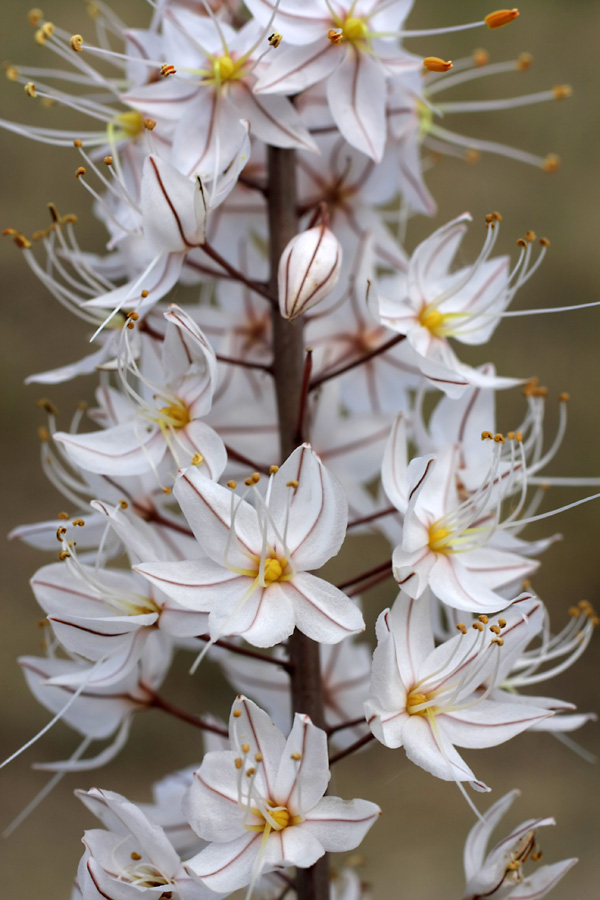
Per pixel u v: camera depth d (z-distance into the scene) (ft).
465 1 3.38
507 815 2.57
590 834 2.52
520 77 3.32
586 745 2.73
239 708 1.36
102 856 1.40
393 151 1.56
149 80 1.50
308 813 1.36
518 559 1.45
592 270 3.08
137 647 1.42
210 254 1.45
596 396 2.96
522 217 3.14
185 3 1.49
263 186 1.50
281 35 1.44
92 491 1.49
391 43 1.48
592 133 3.26
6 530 2.85
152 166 1.41
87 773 2.60
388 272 1.73
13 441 2.93
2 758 2.57
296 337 1.48
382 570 1.45
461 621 1.46
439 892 2.40
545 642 1.51
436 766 1.37
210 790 1.36
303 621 1.37
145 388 1.48
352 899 1.58
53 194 3.08
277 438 1.53
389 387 1.58
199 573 1.38
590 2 3.41
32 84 1.50
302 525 1.38
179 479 1.37
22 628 2.73
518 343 3.02
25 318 3.03
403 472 1.43
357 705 1.56
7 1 3.11
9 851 2.47
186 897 1.38
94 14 1.59
